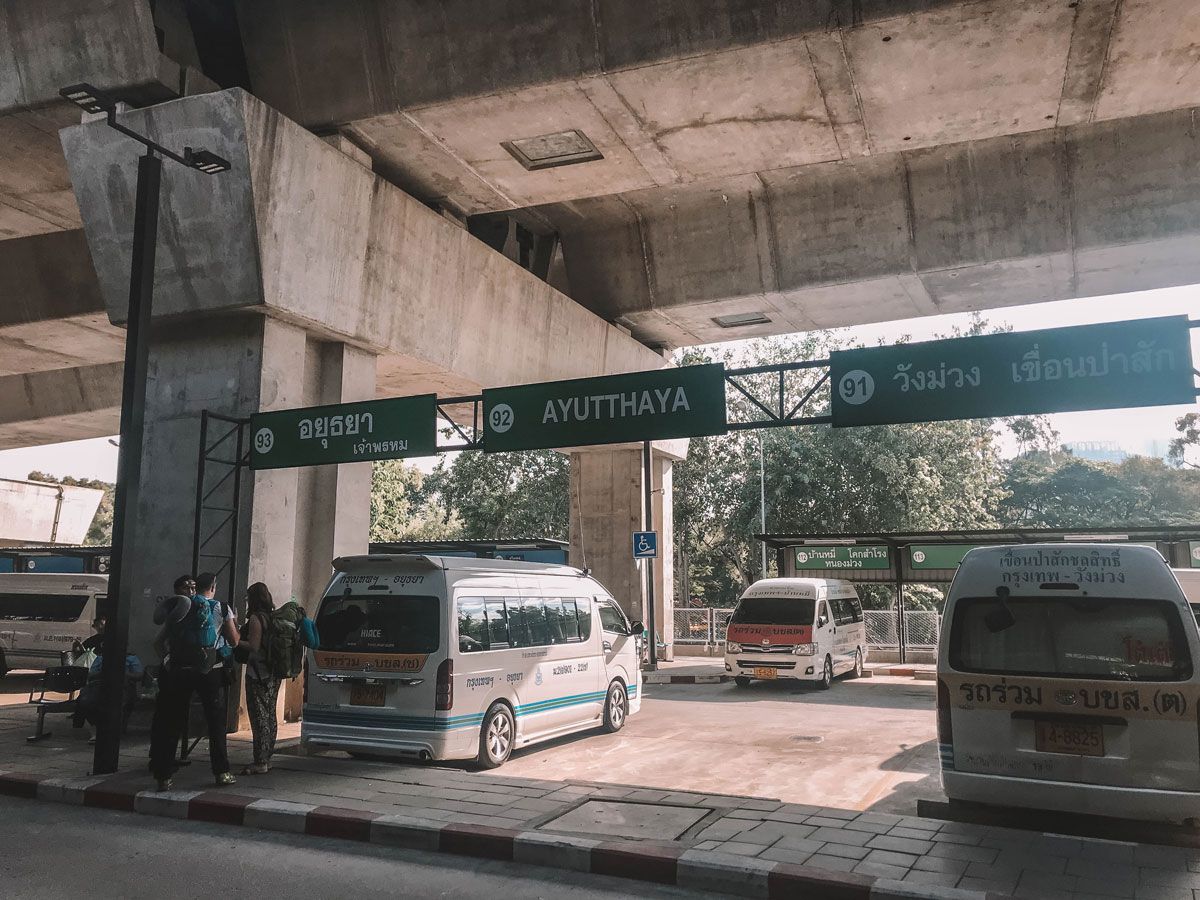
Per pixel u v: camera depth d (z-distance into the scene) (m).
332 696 8.70
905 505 35.75
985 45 10.61
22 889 5.15
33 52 11.48
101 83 11.30
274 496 11.86
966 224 17.14
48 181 13.98
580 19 11.09
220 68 12.66
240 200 11.16
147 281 8.61
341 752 9.59
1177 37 10.40
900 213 17.58
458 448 10.46
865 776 8.69
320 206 12.16
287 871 5.54
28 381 25.36
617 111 12.19
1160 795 5.55
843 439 36.59
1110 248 16.30
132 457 8.36
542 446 10.16
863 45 10.61
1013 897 4.72
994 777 5.99
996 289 18.70
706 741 10.80
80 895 5.04
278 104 12.60
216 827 6.63
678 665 22.80
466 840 5.93
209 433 11.96
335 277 12.56
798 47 10.67
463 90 11.79
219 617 7.97
